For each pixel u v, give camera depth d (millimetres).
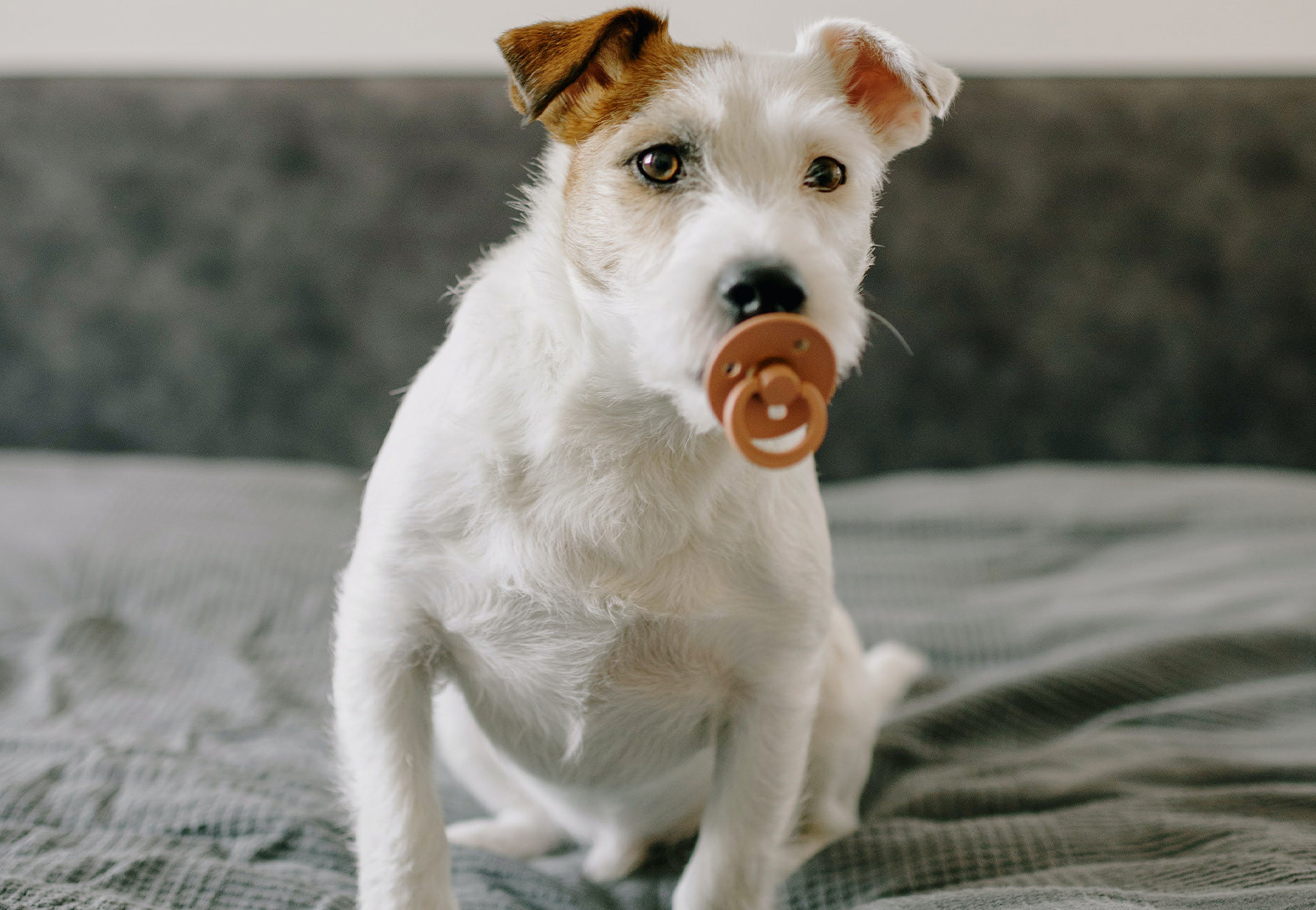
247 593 1039
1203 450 1489
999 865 680
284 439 1477
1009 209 1450
